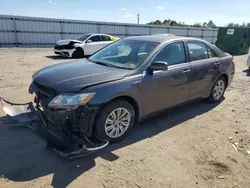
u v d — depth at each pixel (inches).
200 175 109.2
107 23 967.0
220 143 139.9
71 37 909.2
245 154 128.8
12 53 574.6
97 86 119.9
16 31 796.6
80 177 103.8
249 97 235.0
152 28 1093.1
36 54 574.6
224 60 204.7
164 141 139.2
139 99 138.0
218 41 743.7
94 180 102.3
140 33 1071.0
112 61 153.6
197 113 186.4
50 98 117.8
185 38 174.4
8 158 114.7
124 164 114.8
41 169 107.9
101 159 118.0
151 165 115.0
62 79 124.0
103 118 123.6
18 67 370.0
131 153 124.7
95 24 943.0
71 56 514.0
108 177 104.7
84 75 127.6
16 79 281.4
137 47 158.1
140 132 149.0
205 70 182.7
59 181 100.6
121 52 160.4
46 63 428.8
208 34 1282.0
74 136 116.4
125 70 137.9
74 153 109.2
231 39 711.1
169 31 1143.0
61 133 118.7
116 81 126.8
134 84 132.8
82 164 113.3
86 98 114.6
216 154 127.6
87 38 539.8
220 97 214.2
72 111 113.9
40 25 834.8
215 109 197.0
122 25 1007.6
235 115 185.2
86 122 118.0
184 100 171.9
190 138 144.6
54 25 861.2
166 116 177.3
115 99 127.4
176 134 148.9
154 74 144.4
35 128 136.3
